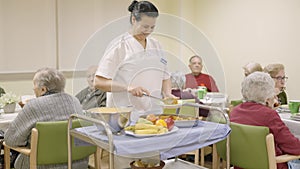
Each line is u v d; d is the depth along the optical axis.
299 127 2.48
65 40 4.66
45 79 2.11
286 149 1.98
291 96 4.23
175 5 5.32
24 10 4.40
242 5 4.74
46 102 2.07
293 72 4.20
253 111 2.03
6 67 4.32
